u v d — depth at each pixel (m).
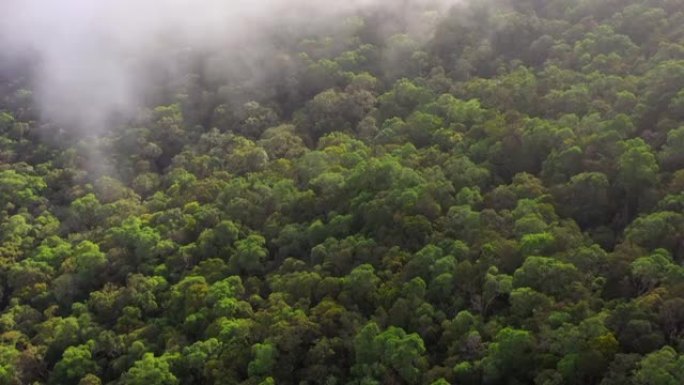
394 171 79.94
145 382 66.56
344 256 72.88
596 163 74.50
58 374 72.44
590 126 79.50
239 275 78.88
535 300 60.78
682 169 70.25
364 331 62.12
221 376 65.38
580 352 55.03
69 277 83.88
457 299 65.38
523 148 81.50
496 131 85.00
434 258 67.81
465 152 85.00
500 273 65.19
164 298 78.38
